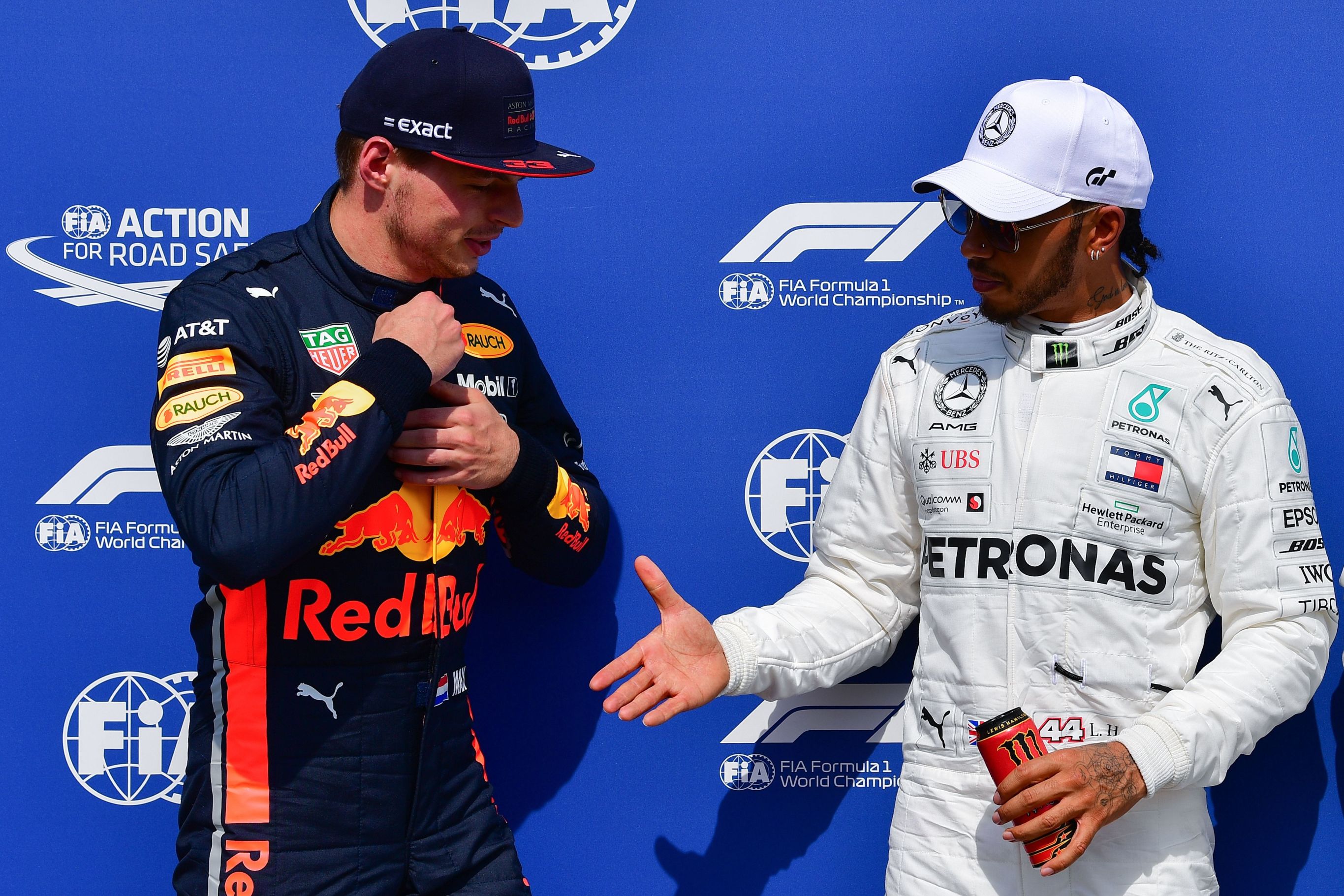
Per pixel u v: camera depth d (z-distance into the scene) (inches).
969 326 263.9
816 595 273.0
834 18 297.7
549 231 301.3
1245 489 236.4
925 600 259.3
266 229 296.4
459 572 241.6
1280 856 297.4
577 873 305.4
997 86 297.7
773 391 303.6
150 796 297.4
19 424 294.2
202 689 232.2
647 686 247.3
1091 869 239.5
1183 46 295.4
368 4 295.0
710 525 305.0
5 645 294.4
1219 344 247.9
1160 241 298.2
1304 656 235.8
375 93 222.5
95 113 292.7
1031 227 236.7
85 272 294.2
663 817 305.3
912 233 300.7
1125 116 242.4
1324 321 296.4
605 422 304.0
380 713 230.5
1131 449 239.8
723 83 299.0
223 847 224.7
